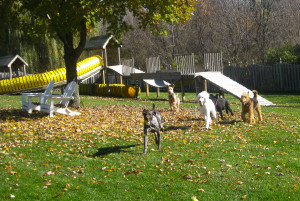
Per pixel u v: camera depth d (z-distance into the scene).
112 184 6.28
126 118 13.24
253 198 5.60
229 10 43.59
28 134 9.99
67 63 16.36
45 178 6.46
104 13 14.48
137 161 7.54
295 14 41.44
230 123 11.82
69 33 15.17
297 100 19.80
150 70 26.69
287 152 8.09
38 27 15.34
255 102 11.77
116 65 29.27
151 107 17.36
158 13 16.08
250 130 10.51
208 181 6.32
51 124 11.62
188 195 5.73
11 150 8.23
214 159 7.61
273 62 33.56
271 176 6.53
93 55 30.70
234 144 8.88
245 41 41.12
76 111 14.93
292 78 25.72
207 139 9.45
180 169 7.01
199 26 43.31
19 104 18.23
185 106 17.92
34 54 31.70
